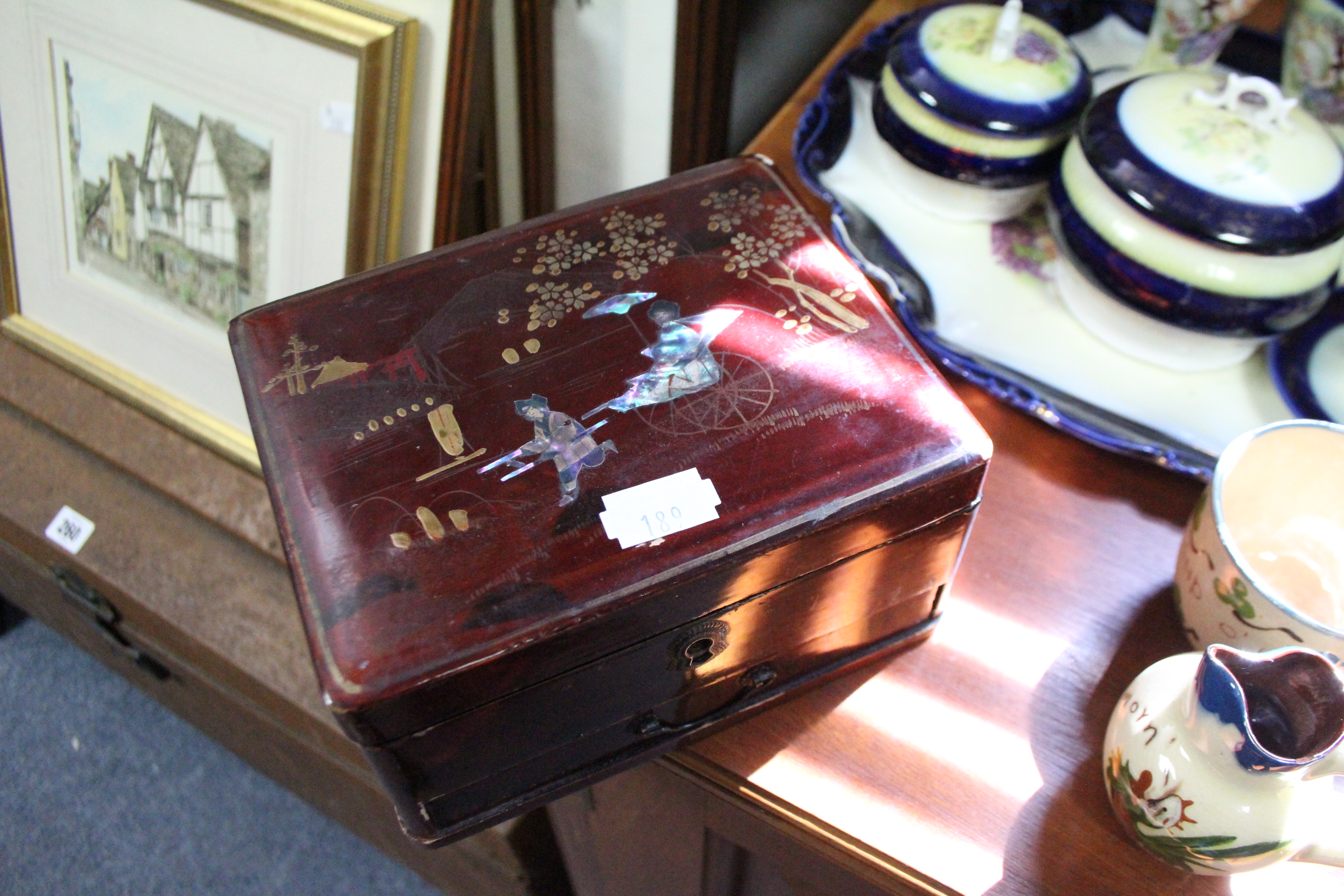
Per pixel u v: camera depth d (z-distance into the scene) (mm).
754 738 559
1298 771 403
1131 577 603
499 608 439
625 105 898
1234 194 561
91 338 999
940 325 685
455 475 482
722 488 472
